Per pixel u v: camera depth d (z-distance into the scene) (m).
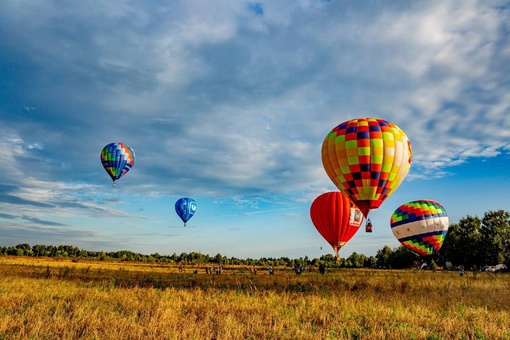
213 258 144.50
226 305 11.80
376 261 117.88
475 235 72.56
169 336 7.66
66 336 7.67
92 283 17.89
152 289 14.92
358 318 10.15
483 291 17.61
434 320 10.05
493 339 8.40
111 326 8.41
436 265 78.75
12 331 7.86
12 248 145.75
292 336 8.25
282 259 143.00
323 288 18.08
